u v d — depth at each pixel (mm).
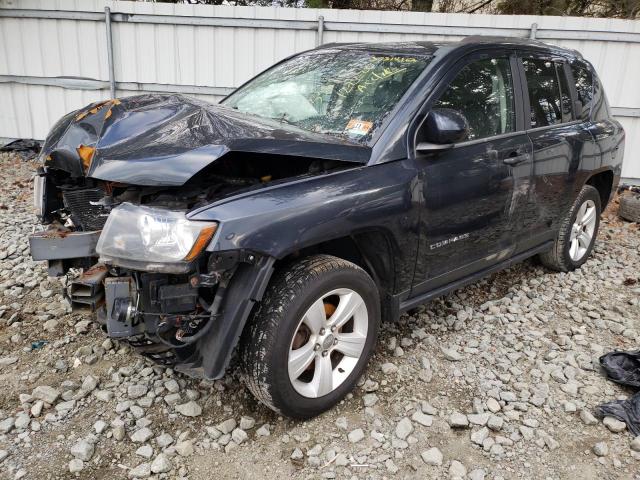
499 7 10078
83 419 2619
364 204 2625
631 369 3137
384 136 2900
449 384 3031
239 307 2305
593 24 7133
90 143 2518
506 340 3520
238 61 7828
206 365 2369
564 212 4301
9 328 3430
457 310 3934
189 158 2283
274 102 3557
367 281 2746
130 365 3045
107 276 2443
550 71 4090
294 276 2467
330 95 3354
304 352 2535
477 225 3328
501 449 2543
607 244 5602
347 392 2777
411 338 3479
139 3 7688
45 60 8109
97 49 7988
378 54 3523
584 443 2617
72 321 3514
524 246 3967
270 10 7516
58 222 2977
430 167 2969
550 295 4270
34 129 8492
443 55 3244
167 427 2598
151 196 2506
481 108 3393
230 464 2391
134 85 8086
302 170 2865
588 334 3701
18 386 2859
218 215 2234
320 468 2391
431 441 2586
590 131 4355
